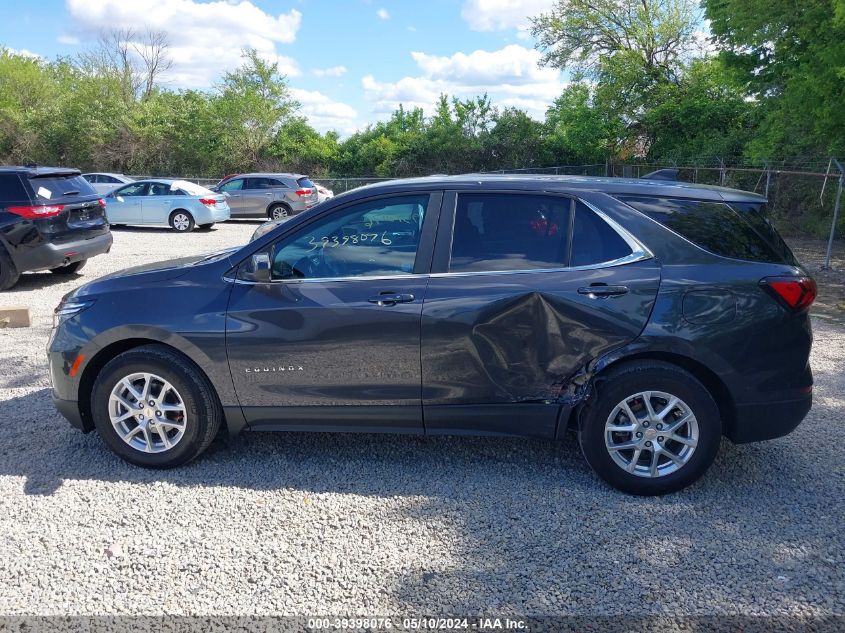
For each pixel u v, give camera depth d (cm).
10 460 455
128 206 2036
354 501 399
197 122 3891
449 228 419
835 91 1512
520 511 386
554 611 301
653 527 368
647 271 398
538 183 422
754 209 418
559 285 401
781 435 405
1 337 789
